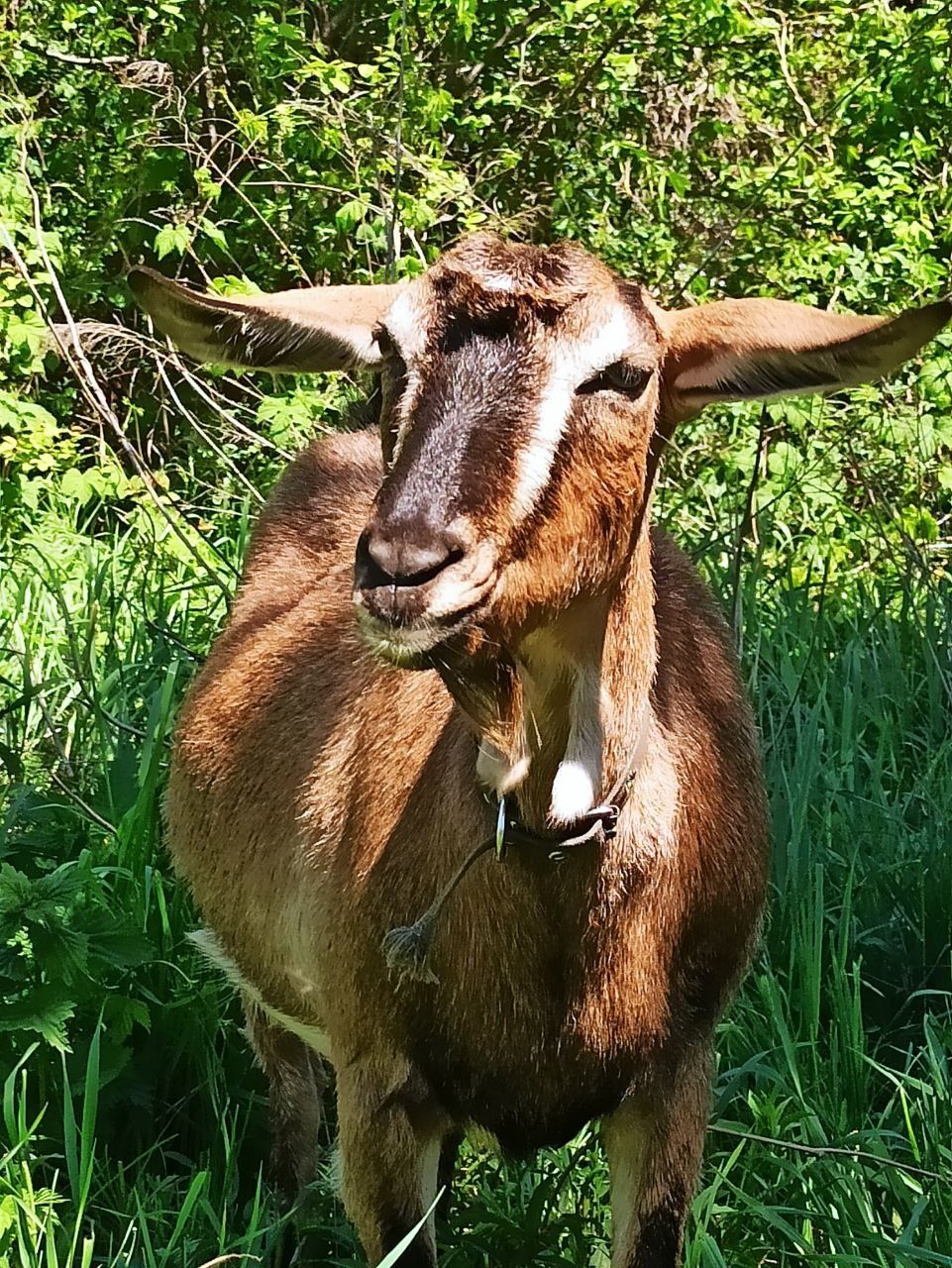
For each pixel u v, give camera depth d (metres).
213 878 1.72
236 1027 1.83
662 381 1.33
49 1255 1.39
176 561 2.91
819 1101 1.67
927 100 4.05
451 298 1.21
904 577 2.73
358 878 1.41
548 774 1.30
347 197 4.02
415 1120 1.41
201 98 4.32
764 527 3.38
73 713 2.30
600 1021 1.36
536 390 1.19
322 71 3.79
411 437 1.18
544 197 4.34
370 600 1.14
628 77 4.17
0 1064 1.66
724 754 1.45
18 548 3.22
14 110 4.13
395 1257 1.32
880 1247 1.46
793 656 2.43
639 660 1.33
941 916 1.92
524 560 1.19
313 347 1.40
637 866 1.35
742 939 1.45
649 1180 1.42
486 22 4.28
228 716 1.72
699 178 4.40
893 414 3.76
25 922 1.64
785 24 4.18
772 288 4.06
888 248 3.99
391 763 1.42
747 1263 1.56
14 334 3.65
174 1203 1.64
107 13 4.24
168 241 3.75
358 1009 1.42
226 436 3.83
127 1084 1.70
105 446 3.74
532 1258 1.55
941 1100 1.63
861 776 2.22
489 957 1.35
